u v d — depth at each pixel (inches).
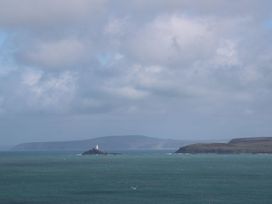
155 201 3855.8
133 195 4239.7
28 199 3988.7
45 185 5216.5
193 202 3786.9
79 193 4404.5
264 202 3772.1
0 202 3816.4
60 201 3860.7
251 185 5088.6
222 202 3782.0
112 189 4751.5
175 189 4734.3
